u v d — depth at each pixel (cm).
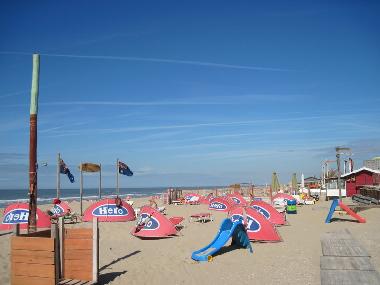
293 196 3338
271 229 1380
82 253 810
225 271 967
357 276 847
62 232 818
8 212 1738
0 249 1243
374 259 1018
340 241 1295
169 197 3894
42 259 766
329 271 896
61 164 2080
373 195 2641
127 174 2319
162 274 943
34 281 769
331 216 1984
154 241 1434
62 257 819
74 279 810
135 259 1117
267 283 850
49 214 1966
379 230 1570
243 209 1442
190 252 1221
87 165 2316
